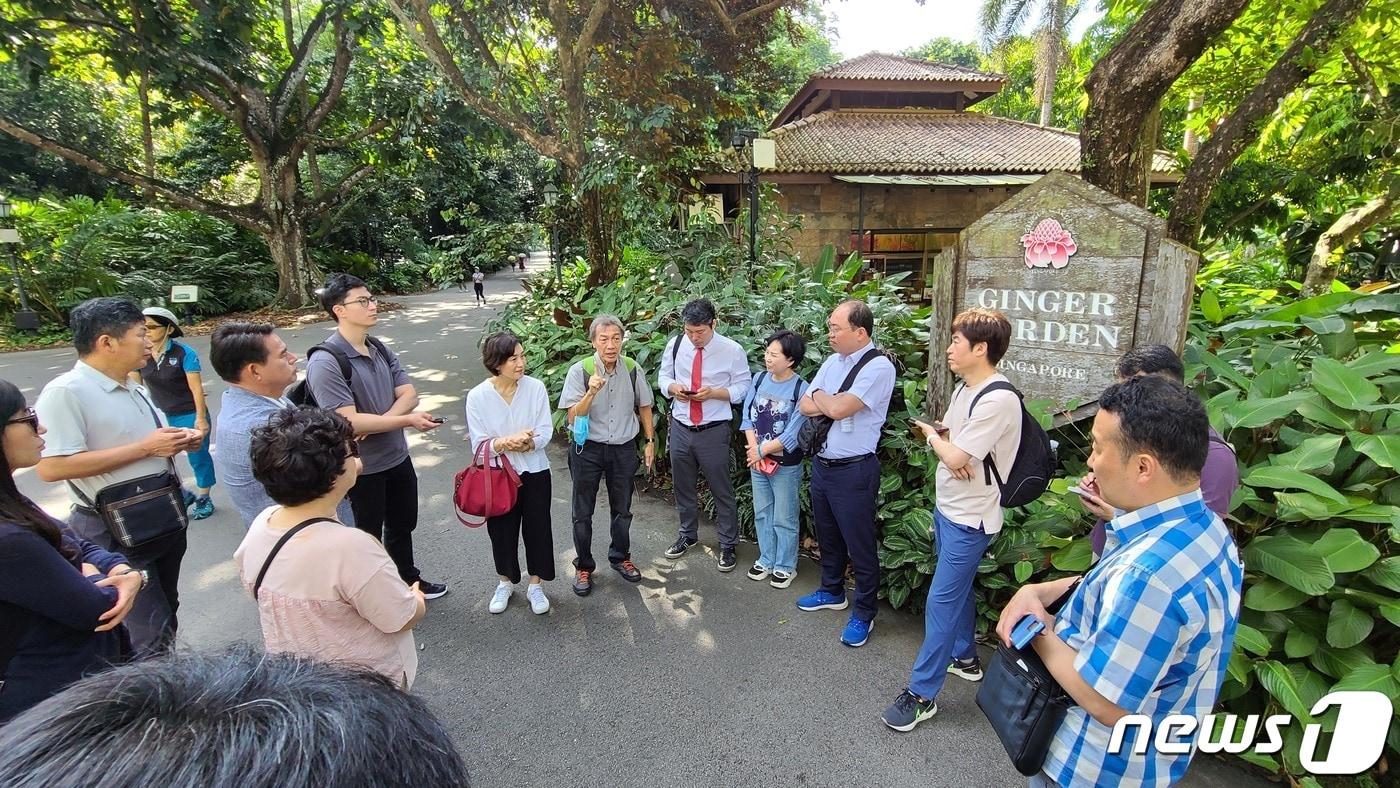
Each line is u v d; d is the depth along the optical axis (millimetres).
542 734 2426
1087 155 4309
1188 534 1177
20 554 1411
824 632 3035
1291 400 2436
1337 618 2068
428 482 4977
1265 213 7855
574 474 3293
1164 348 2070
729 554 3629
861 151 13281
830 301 4750
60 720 512
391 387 3059
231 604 3311
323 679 613
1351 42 4895
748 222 8195
